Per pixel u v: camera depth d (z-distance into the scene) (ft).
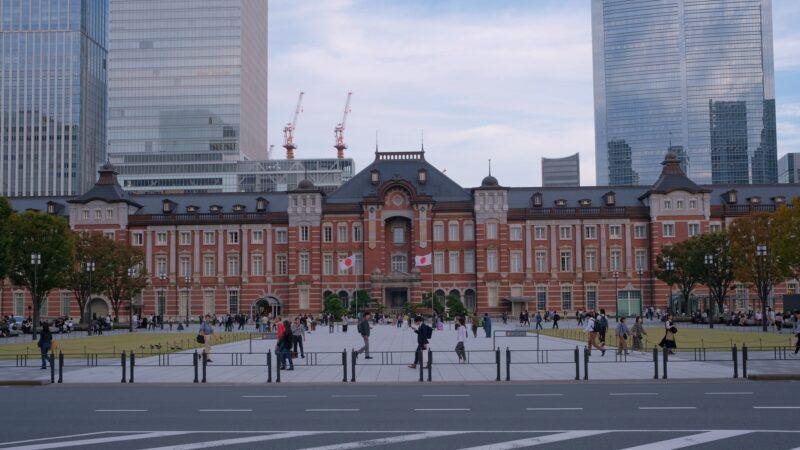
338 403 112.88
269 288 481.87
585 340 258.57
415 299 469.98
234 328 413.80
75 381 145.07
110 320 411.75
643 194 480.23
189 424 95.04
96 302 483.10
